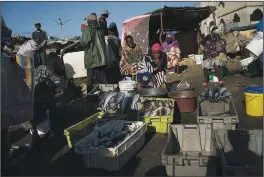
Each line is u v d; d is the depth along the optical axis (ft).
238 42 42.14
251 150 13.46
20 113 12.68
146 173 12.07
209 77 28.09
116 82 29.94
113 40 28.86
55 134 17.21
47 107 17.11
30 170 12.75
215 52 28.94
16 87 12.46
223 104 18.38
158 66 20.94
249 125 16.74
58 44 33.60
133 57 25.93
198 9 40.68
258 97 17.69
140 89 20.54
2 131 11.83
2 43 12.68
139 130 14.35
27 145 15.10
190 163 11.12
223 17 77.20
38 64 24.57
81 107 22.54
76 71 29.76
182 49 57.52
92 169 12.67
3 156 11.96
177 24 52.08
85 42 24.61
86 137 13.42
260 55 24.79
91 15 25.02
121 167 12.57
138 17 41.75
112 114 18.63
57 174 12.34
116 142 13.44
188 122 17.95
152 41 52.39
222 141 13.74
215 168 10.93
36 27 27.12
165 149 11.93
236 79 28.09
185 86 22.54
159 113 17.60
